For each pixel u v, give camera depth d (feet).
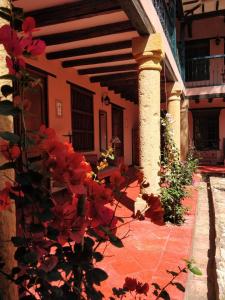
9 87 3.39
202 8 40.22
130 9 12.01
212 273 11.19
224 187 27.84
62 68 22.12
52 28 15.78
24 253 3.45
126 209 18.19
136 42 15.51
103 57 21.07
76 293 3.91
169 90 28.35
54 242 3.60
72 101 24.17
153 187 15.98
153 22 14.98
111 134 34.63
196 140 51.62
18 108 3.30
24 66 3.30
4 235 4.39
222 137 50.16
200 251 13.43
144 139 15.98
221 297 8.71
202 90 39.75
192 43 48.01
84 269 3.68
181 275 10.12
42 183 3.37
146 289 5.02
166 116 18.13
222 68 46.96
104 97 31.76
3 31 3.09
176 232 14.56
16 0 12.57
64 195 3.35
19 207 3.44
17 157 3.45
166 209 15.70
